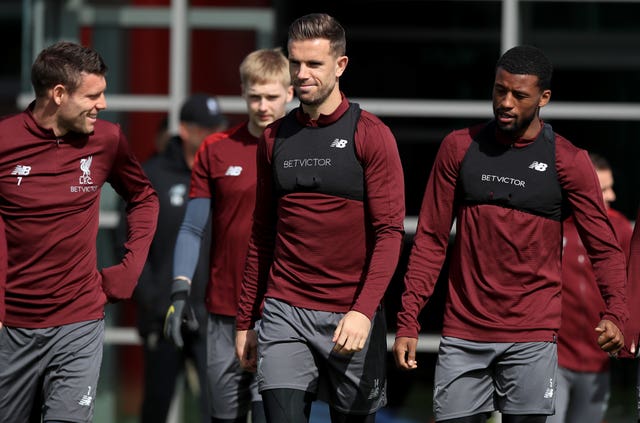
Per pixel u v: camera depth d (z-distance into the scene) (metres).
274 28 32.03
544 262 19.03
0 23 44.88
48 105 18.50
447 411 19.25
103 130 19.17
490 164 18.92
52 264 18.78
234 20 32.09
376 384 19.28
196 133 26.55
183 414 31.36
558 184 18.89
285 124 19.09
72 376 18.92
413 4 31.88
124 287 19.62
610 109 31.52
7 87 44.00
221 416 23.11
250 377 22.91
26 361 18.98
